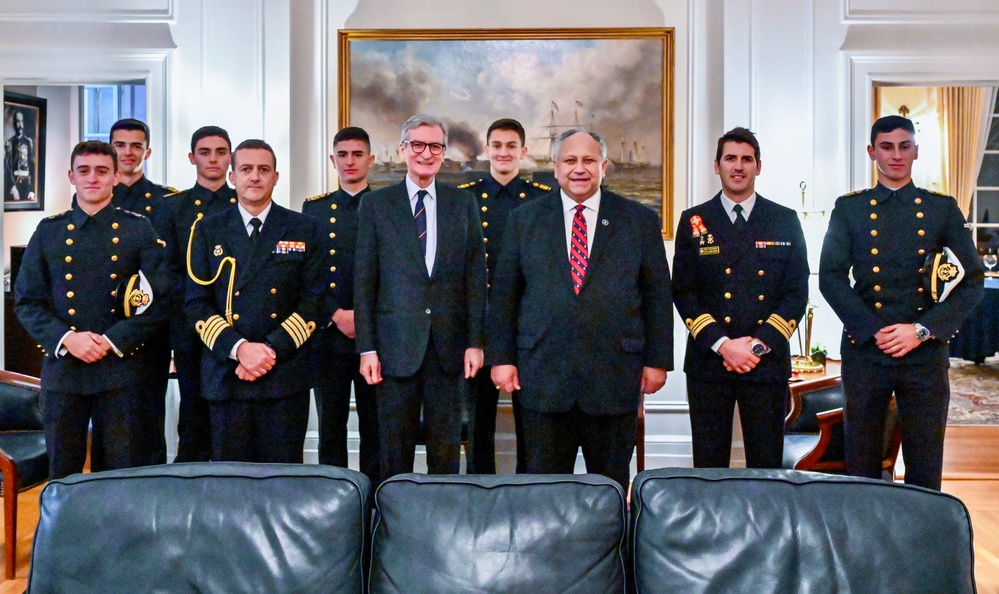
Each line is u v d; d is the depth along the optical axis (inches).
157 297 111.0
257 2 165.0
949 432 204.2
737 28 165.0
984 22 163.5
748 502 62.6
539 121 169.2
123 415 109.7
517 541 61.3
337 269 134.1
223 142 131.0
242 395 104.7
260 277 106.3
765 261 109.0
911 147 108.0
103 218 110.3
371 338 104.4
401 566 61.3
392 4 169.5
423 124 105.6
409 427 105.4
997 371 300.2
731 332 108.6
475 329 107.0
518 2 169.2
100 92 271.1
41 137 256.5
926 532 60.4
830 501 62.2
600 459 101.4
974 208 346.0
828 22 164.7
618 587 62.0
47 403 108.2
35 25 166.6
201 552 61.4
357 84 169.2
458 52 168.7
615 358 97.6
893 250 108.2
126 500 63.2
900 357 105.5
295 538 62.1
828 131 165.6
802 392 134.6
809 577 59.5
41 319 107.2
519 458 131.8
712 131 168.2
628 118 168.4
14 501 116.6
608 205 101.0
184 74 166.9
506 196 134.3
